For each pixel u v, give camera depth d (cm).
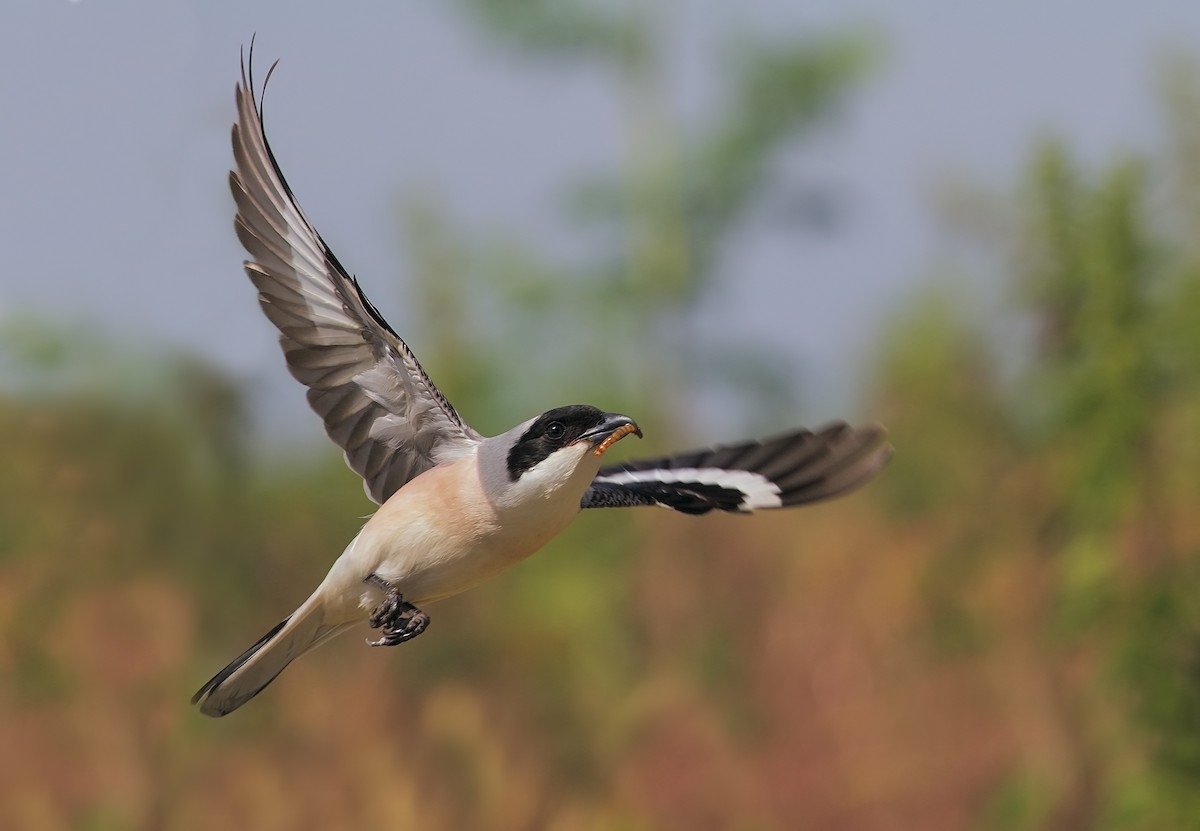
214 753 1381
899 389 1485
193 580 1460
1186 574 1161
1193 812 1127
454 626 1524
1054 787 1289
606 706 1480
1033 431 1352
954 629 1379
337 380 768
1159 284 1175
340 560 745
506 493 729
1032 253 1209
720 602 1584
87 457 1455
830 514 1570
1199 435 1161
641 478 849
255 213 734
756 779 1416
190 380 1463
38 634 1384
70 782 1349
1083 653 1287
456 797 1373
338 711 1405
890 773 1380
